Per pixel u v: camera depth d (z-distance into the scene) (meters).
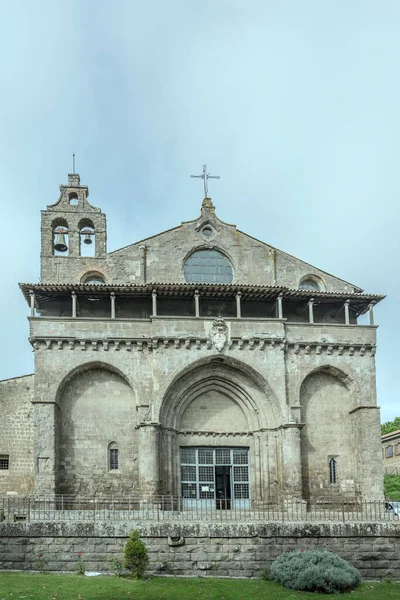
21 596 24.52
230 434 44.75
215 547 31.08
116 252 47.09
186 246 47.81
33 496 40.38
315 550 30.89
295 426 42.78
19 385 44.25
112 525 30.95
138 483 41.72
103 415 42.62
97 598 24.98
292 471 42.03
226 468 44.53
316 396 45.12
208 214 48.72
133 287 43.22
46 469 40.00
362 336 45.28
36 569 30.14
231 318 43.75
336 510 40.88
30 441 43.44
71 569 30.25
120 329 42.97
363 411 43.97
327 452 44.31
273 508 42.53
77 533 30.69
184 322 43.19
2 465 42.94
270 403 44.22
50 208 47.72
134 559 29.22
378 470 43.09
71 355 42.19
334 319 48.00
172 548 30.84
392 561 31.88
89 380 43.06
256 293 44.75
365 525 32.19
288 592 27.64
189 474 44.03
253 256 48.38
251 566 31.00
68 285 42.69
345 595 27.50
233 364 43.88
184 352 42.88
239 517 35.56
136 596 25.58
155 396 41.84
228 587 28.08
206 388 44.88
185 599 25.58
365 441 43.47
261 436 44.16
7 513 35.88
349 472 44.31
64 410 42.41
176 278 47.06
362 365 44.88
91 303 45.50
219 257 48.34
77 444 42.03
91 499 41.19
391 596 27.59
